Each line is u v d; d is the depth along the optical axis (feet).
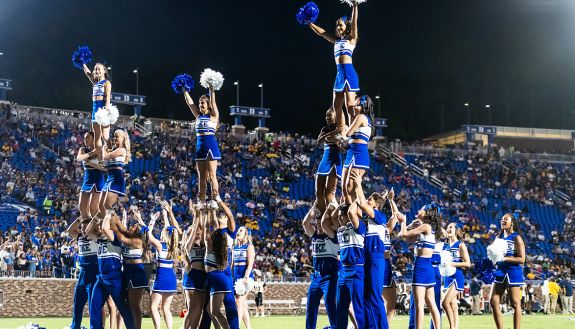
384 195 35.12
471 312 91.45
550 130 199.11
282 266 98.43
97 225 35.24
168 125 148.36
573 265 119.65
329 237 31.91
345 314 29.78
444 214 131.34
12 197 102.27
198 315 34.19
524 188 151.02
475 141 192.95
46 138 120.98
